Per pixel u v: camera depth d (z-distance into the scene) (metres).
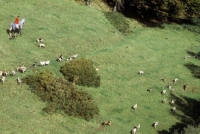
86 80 48.81
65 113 41.66
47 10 66.44
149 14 86.25
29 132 36.25
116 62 58.25
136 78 56.12
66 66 49.41
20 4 64.38
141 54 64.75
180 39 79.69
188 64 68.00
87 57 55.91
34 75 44.81
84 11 72.31
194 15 87.56
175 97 55.12
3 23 55.88
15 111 38.56
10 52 49.22
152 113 48.97
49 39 56.66
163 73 61.03
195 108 53.69
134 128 43.41
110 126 42.88
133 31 75.56
